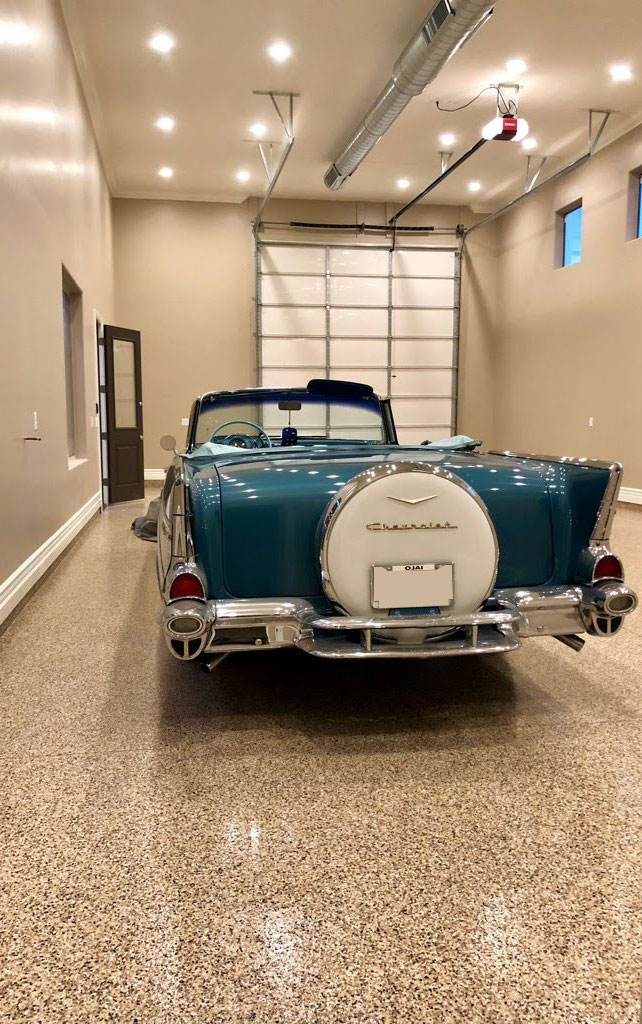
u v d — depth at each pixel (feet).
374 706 7.02
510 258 35.04
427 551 5.90
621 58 20.68
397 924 3.92
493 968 3.60
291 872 4.39
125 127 25.59
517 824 4.91
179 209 33.86
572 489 6.70
